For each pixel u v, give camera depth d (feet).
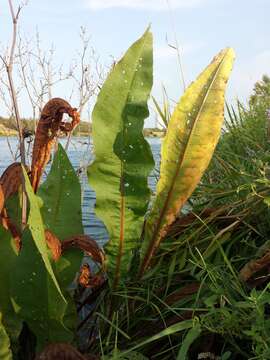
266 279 2.24
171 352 2.31
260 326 1.85
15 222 2.44
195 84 2.12
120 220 2.24
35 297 2.03
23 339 2.23
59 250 2.12
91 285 2.38
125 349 2.30
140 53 2.09
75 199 2.40
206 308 2.24
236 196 2.78
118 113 2.11
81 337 2.49
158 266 2.50
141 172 2.16
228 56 2.11
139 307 2.44
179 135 2.15
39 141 2.34
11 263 2.08
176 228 2.65
